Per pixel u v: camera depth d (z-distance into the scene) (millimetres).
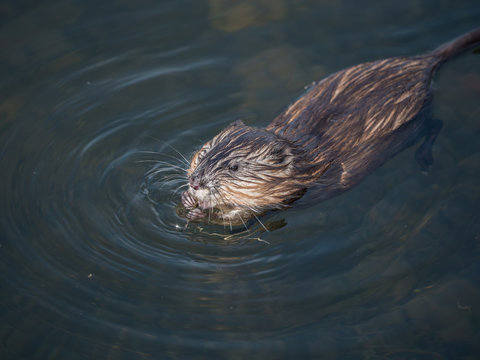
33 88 13828
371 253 10422
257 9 15625
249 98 13641
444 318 9344
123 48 14789
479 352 8867
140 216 11242
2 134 12773
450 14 15141
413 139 12008
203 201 10820
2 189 11625
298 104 11930
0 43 14789
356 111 11250
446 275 9945
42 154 12398
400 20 15172
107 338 9289
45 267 10312
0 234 10820
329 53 14562
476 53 13992
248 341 9242
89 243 10742
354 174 11273
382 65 12109
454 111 12758
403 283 9906
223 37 15078
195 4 15680
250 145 10508
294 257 10484
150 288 10016
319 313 9602
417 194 11297
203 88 13898
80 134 12867
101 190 11727
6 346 9172
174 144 12695
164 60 14539
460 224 10680
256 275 10227
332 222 11039
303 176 10969
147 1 15711
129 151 12516
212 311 9680
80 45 14828
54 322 9484
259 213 11383
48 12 15594
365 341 9148
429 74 12789
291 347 9133
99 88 13867
